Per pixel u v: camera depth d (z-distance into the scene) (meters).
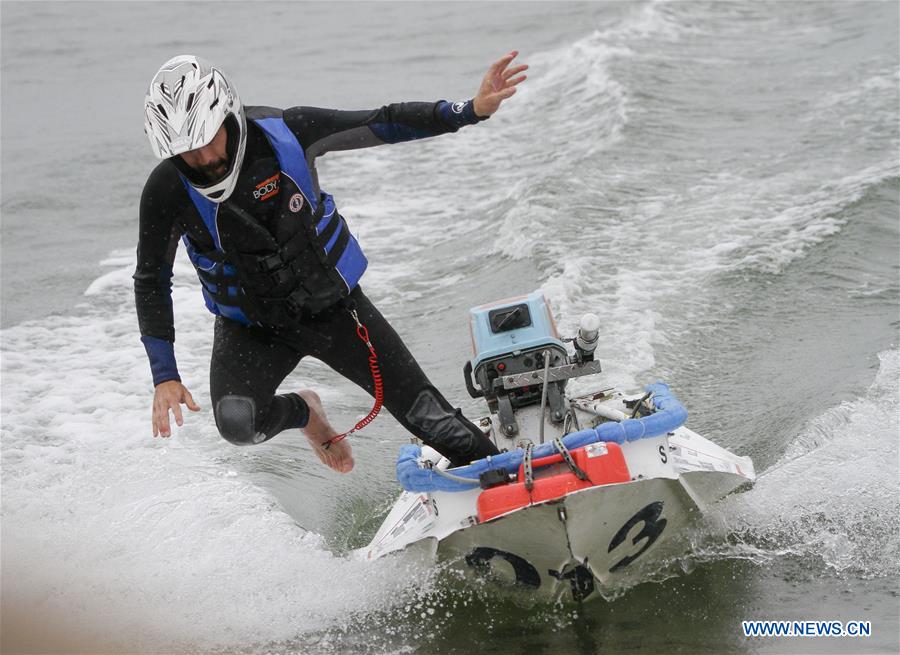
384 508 24.94
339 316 18.08
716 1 89.31
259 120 16.53
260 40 101.12
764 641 17.12
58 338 37.50
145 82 88.38
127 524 23.52
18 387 33.28
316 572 20.84
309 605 19.89
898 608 17.75
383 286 39.62
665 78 63.53
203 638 19.00
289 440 28.88
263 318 17.44
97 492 25.53
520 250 39.47
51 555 22.30
